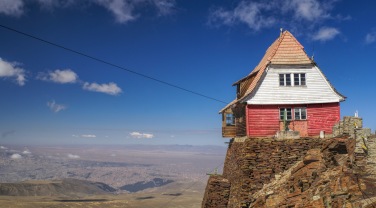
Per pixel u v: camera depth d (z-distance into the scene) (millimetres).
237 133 42188
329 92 37281
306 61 37375
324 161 24312
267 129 36500
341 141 24203
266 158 31969
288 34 38844
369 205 15539
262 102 36719
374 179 18375
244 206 28984
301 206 19547
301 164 26438
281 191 24938
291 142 32625
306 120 36812
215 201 35312
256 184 30812
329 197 18031
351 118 25750
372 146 20828
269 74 37219
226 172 40250
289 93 37031
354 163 20688
